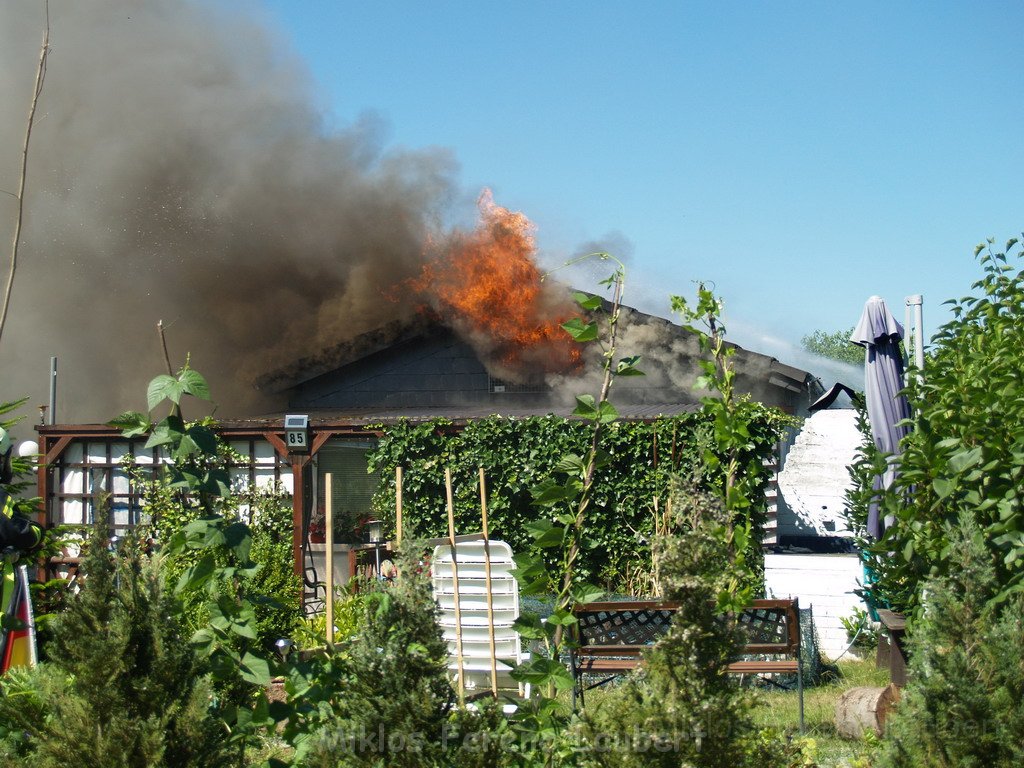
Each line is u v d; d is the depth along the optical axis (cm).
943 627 394
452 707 375
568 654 626
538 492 415
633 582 1077
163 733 328
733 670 620
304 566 1220
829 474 1253
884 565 680
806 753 526
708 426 1048
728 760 334
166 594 364
